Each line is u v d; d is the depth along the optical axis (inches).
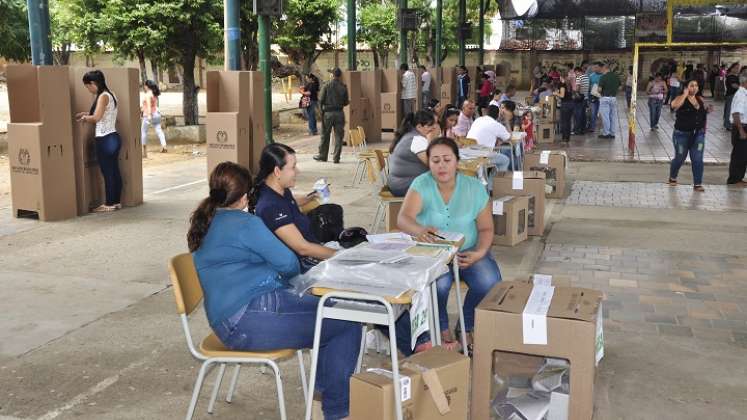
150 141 704.4
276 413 155.4
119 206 367.6
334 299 130.2
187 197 404.8
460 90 984.3
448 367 128.0
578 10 1417.3
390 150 276.8
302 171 500.1
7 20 680.4
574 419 133.0
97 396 161.8
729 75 752.3
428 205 182.5
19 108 338.3
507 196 307.6
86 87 355.3
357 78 664.4
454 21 1457.9
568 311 134.5
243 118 440.1
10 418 151.2
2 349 187.8
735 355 183.9
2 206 378.0
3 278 249.1
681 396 161.3
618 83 692.1
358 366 154.6
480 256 177.8
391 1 1379.2
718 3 600.4
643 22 1148.5
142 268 261.9
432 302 154.6
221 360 134.3
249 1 778.2
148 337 196.5
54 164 336.8
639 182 453.4
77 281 246.1
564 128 656.4
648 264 267.4
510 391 141.9
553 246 294.0
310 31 1020.5
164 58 734.5
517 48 1646.2
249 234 135.7
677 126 425.4
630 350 186.5
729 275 253.6
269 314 134.4
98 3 693.9
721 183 448.5
